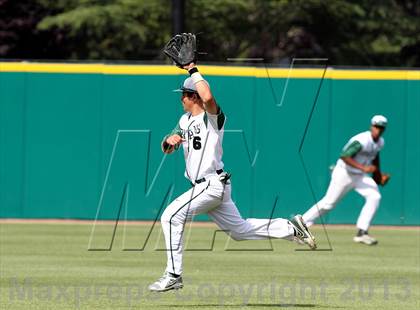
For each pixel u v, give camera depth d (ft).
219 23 282.77
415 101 177.68
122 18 274.57
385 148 177.88
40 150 177.88
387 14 292.20
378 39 296.71
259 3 286.66
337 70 176.65
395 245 148.77
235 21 286.87
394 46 294.66
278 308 90.33
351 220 178.91
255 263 125.80
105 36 298.56
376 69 176.86
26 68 177.06
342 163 149.38
